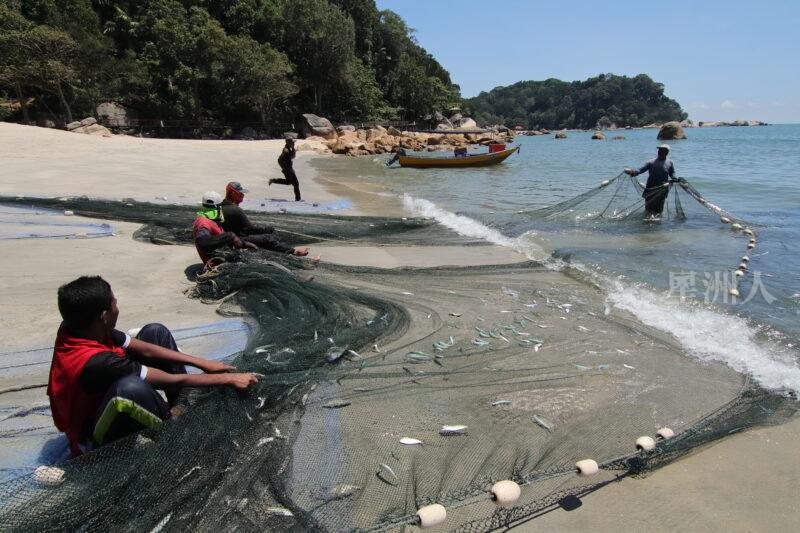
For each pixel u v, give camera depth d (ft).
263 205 42.11
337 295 18.61
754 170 78.02
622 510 9.42
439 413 11.99
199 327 16.20
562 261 25.68
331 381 12.67
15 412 11.46
